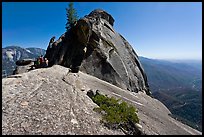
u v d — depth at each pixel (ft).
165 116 138.21
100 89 132.05
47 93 84.74
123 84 182.91
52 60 182.91
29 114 65.67
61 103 78.95
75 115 72.69
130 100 138.72
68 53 179.63
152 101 198.18
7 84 87.40
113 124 75.15
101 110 81.66
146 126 89.61
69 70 149.69
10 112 64.80
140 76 220.43
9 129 56.54
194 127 152.15
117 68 188.65
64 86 100.48
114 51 196.95
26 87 87.35
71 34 188.14
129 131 76.54
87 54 180.14
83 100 89.81
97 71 177.06
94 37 183.32
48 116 66.90
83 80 136.98
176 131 105.81
